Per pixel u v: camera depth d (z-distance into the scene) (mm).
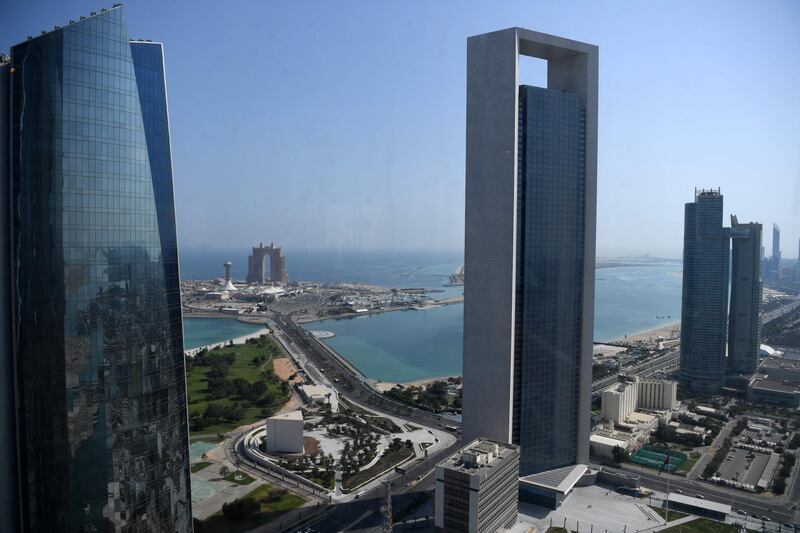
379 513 184375
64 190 124875
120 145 133375
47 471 125000
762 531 175875
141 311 138125
